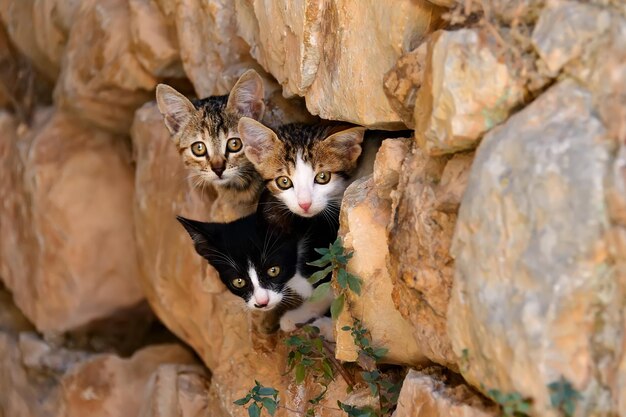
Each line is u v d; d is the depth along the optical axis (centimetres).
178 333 491
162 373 470
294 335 355
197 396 447
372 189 294
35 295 570
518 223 207
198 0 428
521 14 218
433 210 247
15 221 586
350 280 285
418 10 261
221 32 417
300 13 316
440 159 253
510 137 213
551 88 211
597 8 203
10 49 616
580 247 196
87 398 515
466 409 236
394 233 265
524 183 206
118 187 551
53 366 551
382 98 287
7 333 604
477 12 232
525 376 206
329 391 337
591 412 200
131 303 559
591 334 199
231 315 416
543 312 201
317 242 374
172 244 459
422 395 256
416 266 254
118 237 552
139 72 477
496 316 212
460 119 228
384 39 276
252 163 392
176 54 457
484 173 217
